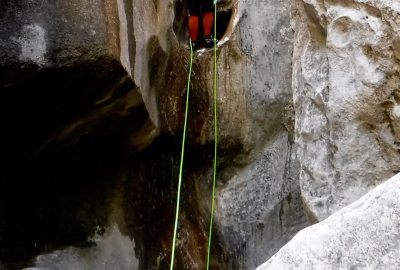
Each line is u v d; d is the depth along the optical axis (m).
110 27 2.22
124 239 2.79
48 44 2.13
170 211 3.01
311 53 2.06
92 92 2.29
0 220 2.54
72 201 2.73
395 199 1.06
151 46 2.70
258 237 3.03
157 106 2.82
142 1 2.62
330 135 1.91
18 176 2.57
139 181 2.91
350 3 1.87
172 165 3.06
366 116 1.82
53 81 2.18
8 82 2.13
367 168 1.83
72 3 2.17
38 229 2.62
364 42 1.81
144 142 2.80
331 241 1.07
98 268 2.67
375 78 1.78
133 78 2.40
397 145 1.77
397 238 1.02
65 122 2.38
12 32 2.11
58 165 2.62
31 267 2.54
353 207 1.11
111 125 2.54
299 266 1.07
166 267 2.88
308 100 2.04
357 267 1.03
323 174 1.94
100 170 2.78
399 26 1.71
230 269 2.99
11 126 2.32
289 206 3.03
